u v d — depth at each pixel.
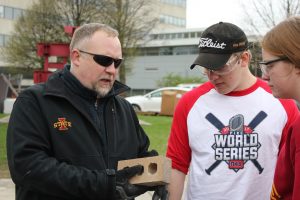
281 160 2.34
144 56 70.62
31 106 2.72
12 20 55.06
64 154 2.71
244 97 2.98
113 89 2.95
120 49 2.86
